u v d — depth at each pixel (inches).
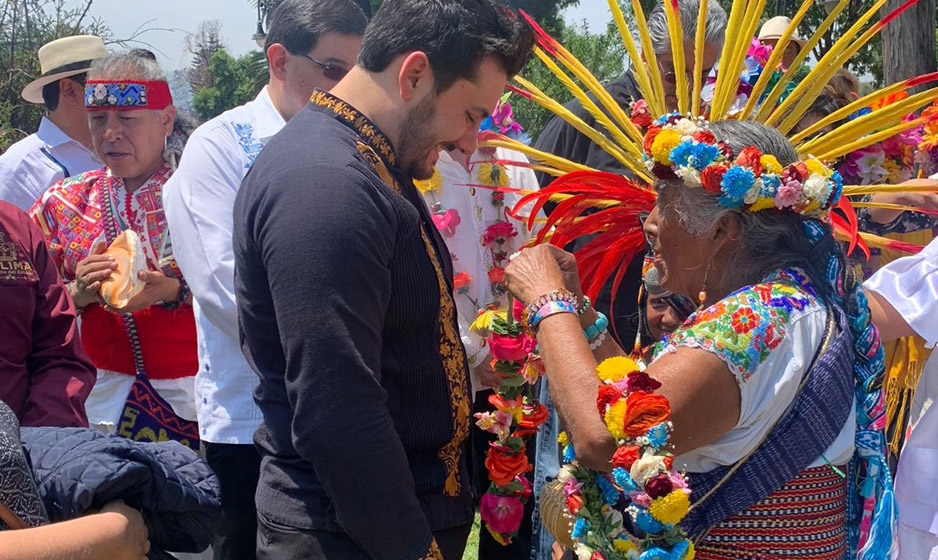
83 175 137.5
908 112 90.2
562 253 82.0
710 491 70.9
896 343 124.8
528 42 80.4
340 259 71.6
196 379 116.4
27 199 163.6
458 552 86.3
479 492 136.3
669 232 75.0
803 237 73.1
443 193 127.5
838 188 73.5
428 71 77.5
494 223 129.6
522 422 97.0
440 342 83.3
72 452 69.6
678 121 74.7
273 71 116.2
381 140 79.7
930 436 106.9
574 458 78.8
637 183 93.4
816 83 91.7
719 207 71.7
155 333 128.3
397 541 74.5
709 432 68.0
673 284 76.8
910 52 365.7
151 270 129.6
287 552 80.0
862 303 74.8
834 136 91.9
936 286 93.7
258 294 78.5
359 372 71.9
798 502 70.7
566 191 95.4
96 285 123.6
